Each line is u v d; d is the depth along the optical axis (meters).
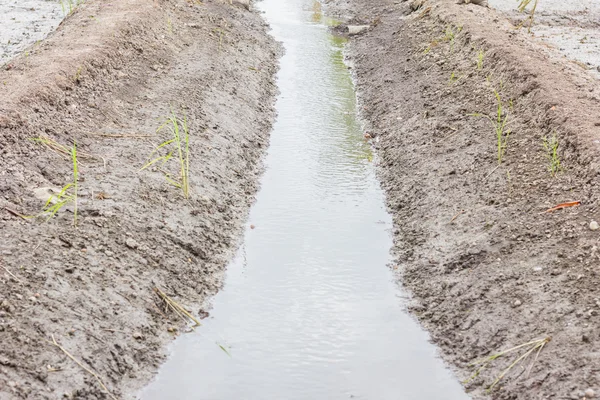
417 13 13.81
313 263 6.38
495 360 4.83
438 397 4.71
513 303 5.18
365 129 9.55
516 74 8.44
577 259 5.31
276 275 6.16
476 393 4.68
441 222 6.62
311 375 4.90
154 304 5.36
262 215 7.25
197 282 5.87
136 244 5.74
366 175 8.21
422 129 8.55
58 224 5.57
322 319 5.55
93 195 6.11
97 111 7.67
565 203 5.99
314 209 7.39
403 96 9.84
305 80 11.46
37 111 6.98
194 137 7.92
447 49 10.66
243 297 5.82
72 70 7.97
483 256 5.83
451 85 9.32
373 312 5.67
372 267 6.34
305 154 8.73
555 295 5.05
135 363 4.80
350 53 12.90
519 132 7.43
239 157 8.20
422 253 6.34
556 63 9.11
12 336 4.38
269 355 5.10
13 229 5.31
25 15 12.30
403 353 5.17
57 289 4.90
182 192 6.77
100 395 4.39
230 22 13.07
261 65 11.62
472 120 8.13
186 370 4.90
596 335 4.55
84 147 6.94
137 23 10.26
